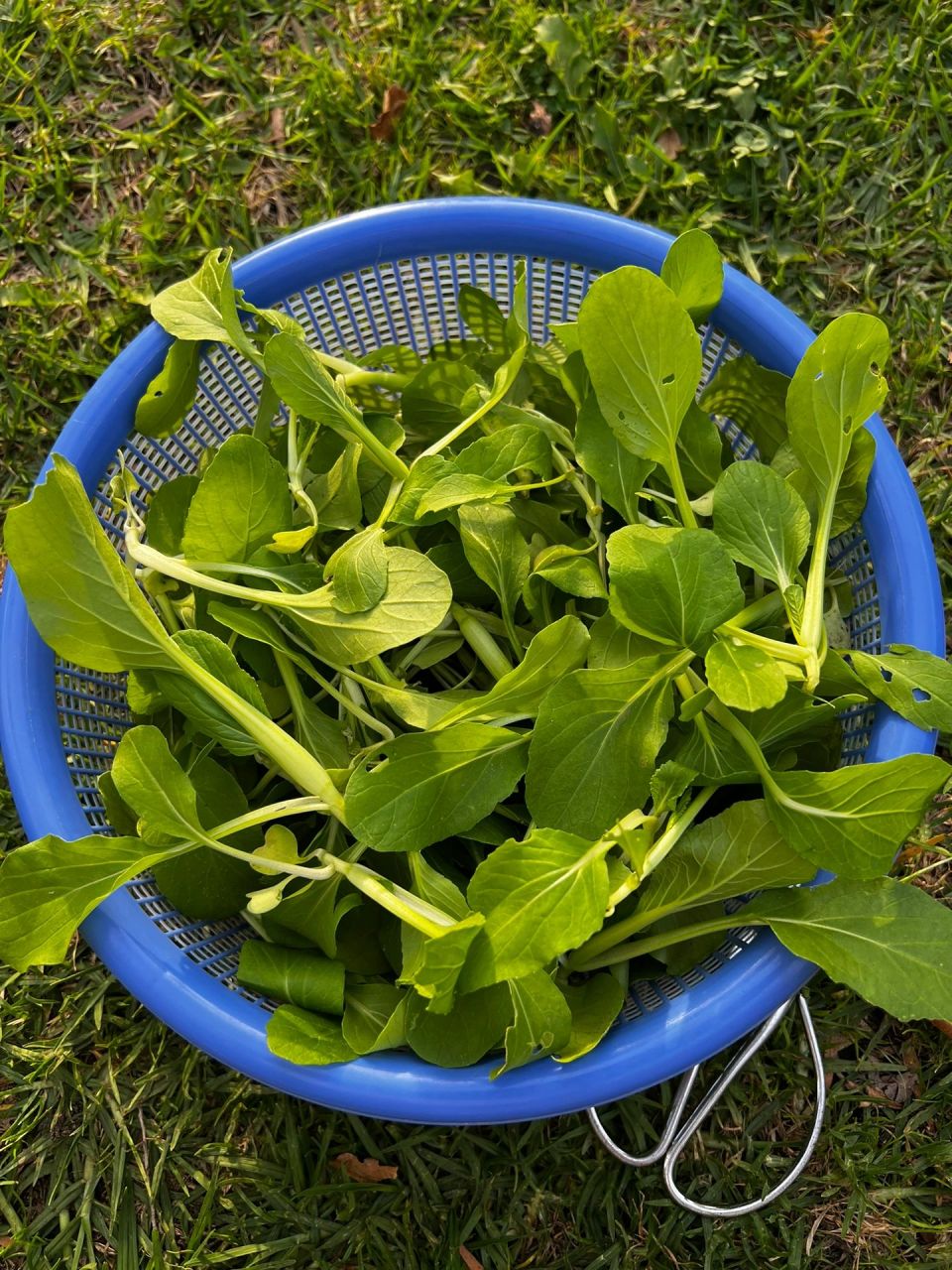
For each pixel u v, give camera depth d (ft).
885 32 4.17
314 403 2.73
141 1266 3.47
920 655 2.65
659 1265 3.45
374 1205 3.48
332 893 2.63
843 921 2.48
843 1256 3.48
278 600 2.66
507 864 2.35
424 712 2.69
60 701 2.88
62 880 2.47
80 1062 3.59
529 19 4.12
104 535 2.47
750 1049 3.11
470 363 3.15
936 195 4.07
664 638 2.44
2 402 4.00
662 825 2.70
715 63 4.08
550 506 3.00
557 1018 2.39
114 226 4.06
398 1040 2.50
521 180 4.10
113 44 4.17
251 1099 3.54
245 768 3.09
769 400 3.02
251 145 4.13
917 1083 3.56
